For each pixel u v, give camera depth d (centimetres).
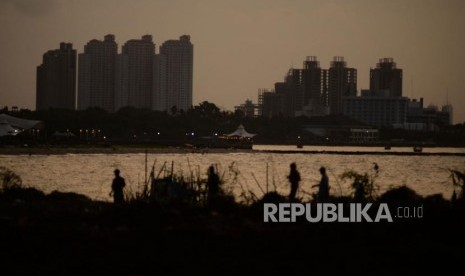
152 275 6675
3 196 12231
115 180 11219
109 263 7088
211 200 10244
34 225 8975
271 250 7594
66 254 7450
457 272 6712
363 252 7469
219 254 7406
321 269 6800
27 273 6769
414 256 7262
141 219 9300
